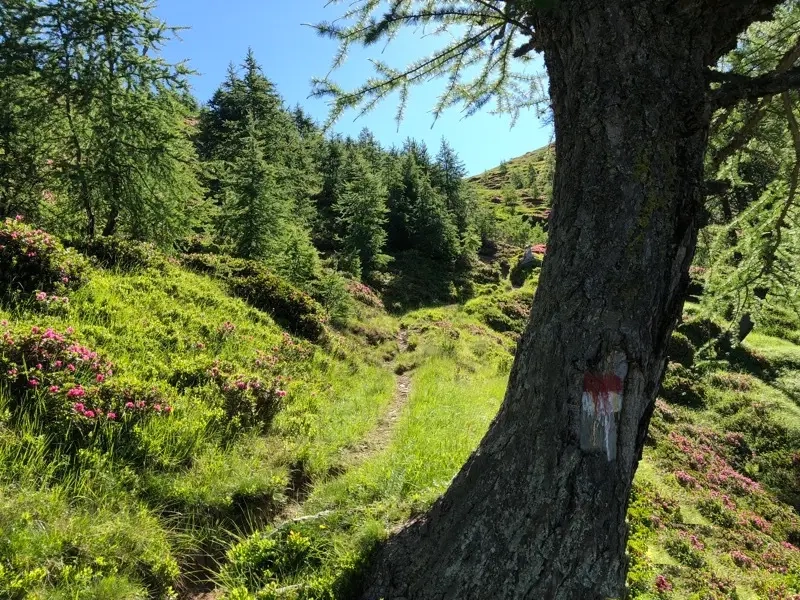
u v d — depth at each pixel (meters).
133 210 11.67
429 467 5.42
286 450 5.87
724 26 2.52
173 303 8.90
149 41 11.24
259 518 4.59
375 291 27.53
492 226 47.84
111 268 9.33
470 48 3.81
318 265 17.61
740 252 4.04
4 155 10.77
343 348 13.03
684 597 5.33
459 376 13.95
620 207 2.31
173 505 4.31
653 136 2.32
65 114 10.95
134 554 3.50
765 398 16.52
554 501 2.22
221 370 6.79
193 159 13.46
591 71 2.48
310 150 36.53
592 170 2.40
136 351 6.59
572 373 2.28
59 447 4.12
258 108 31.91
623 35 2.43
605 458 2.21
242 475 4.91
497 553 2.28
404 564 2.60
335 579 2.94
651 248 2.26
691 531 8.12
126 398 5.06
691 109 2.36
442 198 40.28
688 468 12.02
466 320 24.70
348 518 3.84
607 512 2.19
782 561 8.08
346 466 6.06
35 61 10.32
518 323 26.98
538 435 2.33
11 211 10.87
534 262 37.59
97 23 10.61
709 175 3.69
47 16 10.27
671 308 2.33
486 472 2.48
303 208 29.56
